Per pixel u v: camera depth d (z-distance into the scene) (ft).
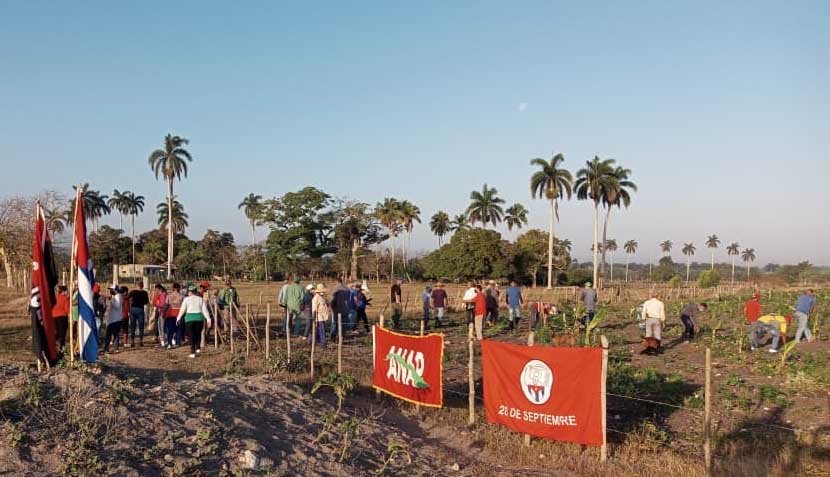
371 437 27.81
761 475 24.17
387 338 35.37
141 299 56.70
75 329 44.01
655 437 29.58
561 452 27.02
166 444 21.94
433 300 76.02
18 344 58.95
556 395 26.86
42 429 21.24
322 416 28.48
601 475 24.62
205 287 62.64
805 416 33.99
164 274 294.87
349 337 64.64
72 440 20.70
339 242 282.36
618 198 221.25
